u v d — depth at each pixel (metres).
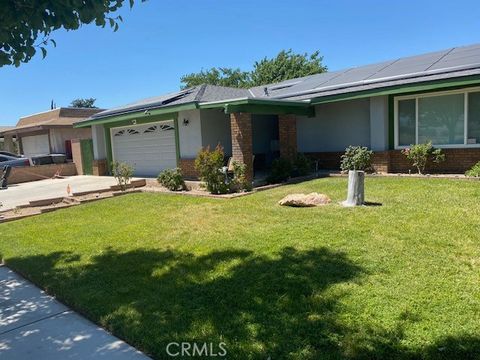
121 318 3.93
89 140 20.14
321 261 4.93
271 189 11.27
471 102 11.57
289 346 3.23
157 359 3.28
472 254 4.89
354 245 5.43
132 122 16.23
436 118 12.27
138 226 7.79
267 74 39.97
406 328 3.35
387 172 12.89
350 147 13.48
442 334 3.23
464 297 3.80
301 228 6.49
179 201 10.43
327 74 17.34
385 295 3.93
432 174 11.87
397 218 6.71
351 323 3.48
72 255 6.19
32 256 6.31
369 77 13.52
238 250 5.65
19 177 19.56
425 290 3.99
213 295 4.26
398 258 4.88
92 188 14.20
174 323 3.73
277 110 12.80
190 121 13.67
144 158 16.27
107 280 4.98
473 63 10.98
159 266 5.31
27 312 4.38
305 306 3.84
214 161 11.03
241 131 11.60
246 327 3.56
